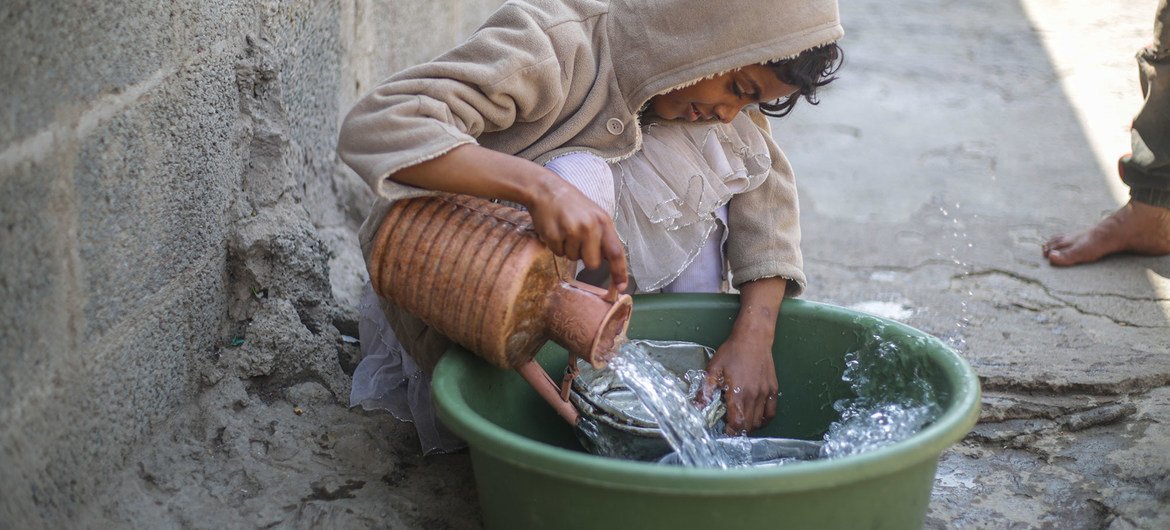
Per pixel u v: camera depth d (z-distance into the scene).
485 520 1.50
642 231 1.78
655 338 1.81
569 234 1.37
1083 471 1.85
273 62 1.90
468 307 1.42
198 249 1.73
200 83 1.70
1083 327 2.34
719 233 1.87
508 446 1.28
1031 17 4.77
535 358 1.71
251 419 1.75
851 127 3.65
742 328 1.76
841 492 1.28
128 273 1.53
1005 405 2.02
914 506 1.40
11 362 1.29
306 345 1.87
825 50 1.59
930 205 3.04
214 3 1.73
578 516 1.31
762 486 1.21
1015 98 3.85
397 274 1.47
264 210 1.91
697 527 1.27
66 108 1.36
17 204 1.28
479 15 3.25
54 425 1.39
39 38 1.29
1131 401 2.04
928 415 1.56
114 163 1.47
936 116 3.73
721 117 1.67
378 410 1.85
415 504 1.65
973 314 2.42
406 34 2.74
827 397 1.78
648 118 1.78
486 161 1.42
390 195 1.43
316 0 2.17
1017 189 3.13
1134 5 4.86
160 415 1.66
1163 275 2.56
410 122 1.44
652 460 1.55
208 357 1.79
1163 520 1.70
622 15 1.64
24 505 1.32
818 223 2.96
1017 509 1.76
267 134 1.90
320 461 1.71
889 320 1.70
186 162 1.66
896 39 4.55
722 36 1.54
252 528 1.55
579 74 1.63
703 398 1.68
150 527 1.51
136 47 1.50
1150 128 2.47
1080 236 2.67
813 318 1.78
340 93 2.40
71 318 1.41
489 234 1.43
